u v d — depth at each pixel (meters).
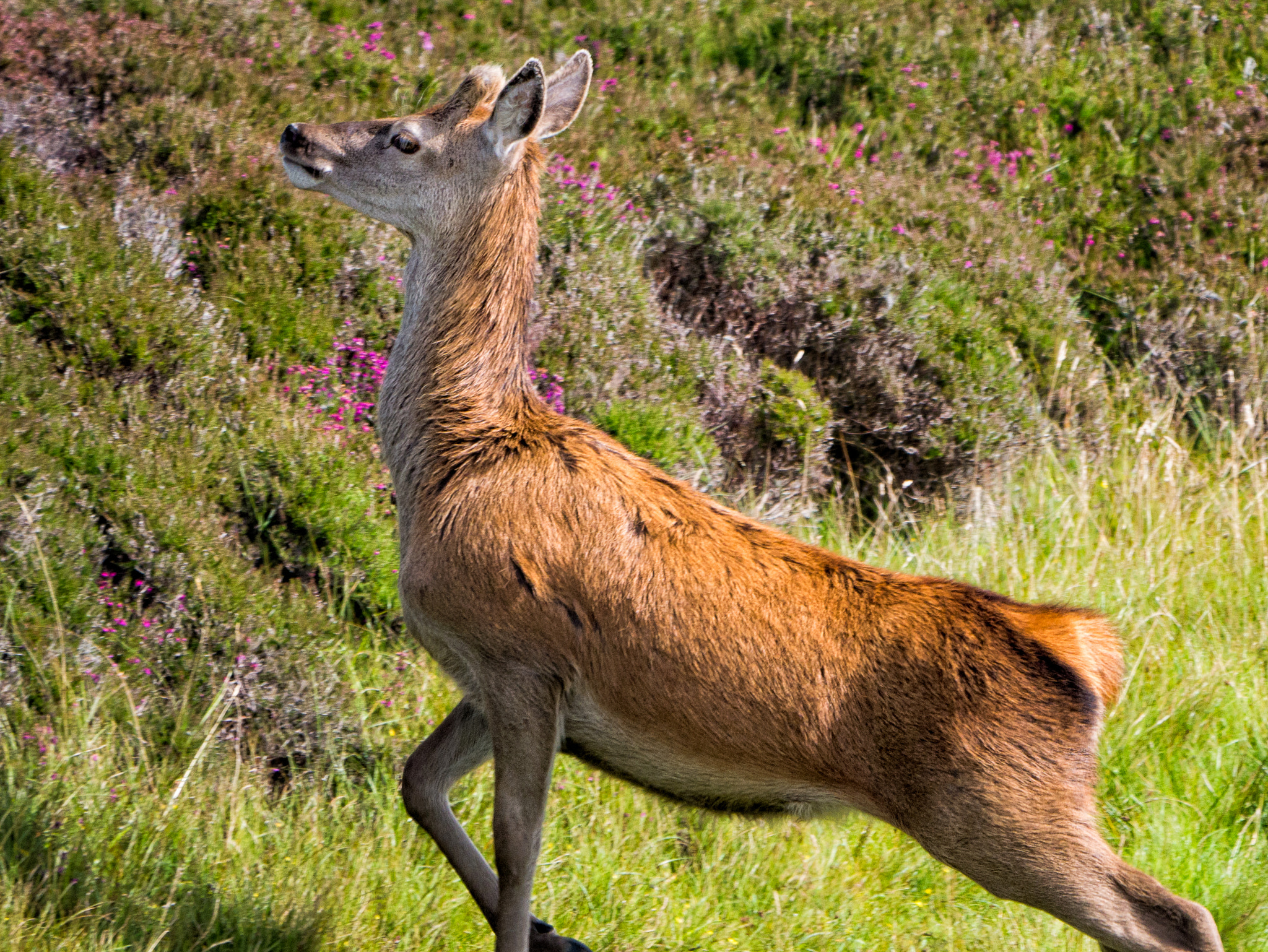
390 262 20.67
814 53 29.69
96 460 16.58
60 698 14.34
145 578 15.87
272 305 19.45
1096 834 10.46
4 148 20.03
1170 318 24.50
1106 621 11.42
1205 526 18.88
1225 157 27.70
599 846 13.34
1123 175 27.62
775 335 22.30
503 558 11.21
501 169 12.24
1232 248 25.89
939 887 13.33
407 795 11.93
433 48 27.75
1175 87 29.41
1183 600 17.20
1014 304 23.81
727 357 21.28
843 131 28.02
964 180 27.34
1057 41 30.83
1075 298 24.83
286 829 13.23
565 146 24.83
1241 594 17.17
